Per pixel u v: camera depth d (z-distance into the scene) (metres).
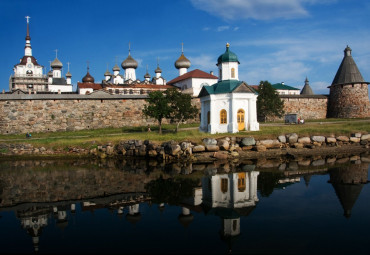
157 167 22.97
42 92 68.31
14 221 11.52
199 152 26.98
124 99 47.91
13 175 20.50
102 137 32.72
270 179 17.66
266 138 29.08
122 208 12.78
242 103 32.28
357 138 30.47
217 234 9.84
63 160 27.75
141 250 8.73
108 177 19.28
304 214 11.63
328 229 10.12
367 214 11.52
